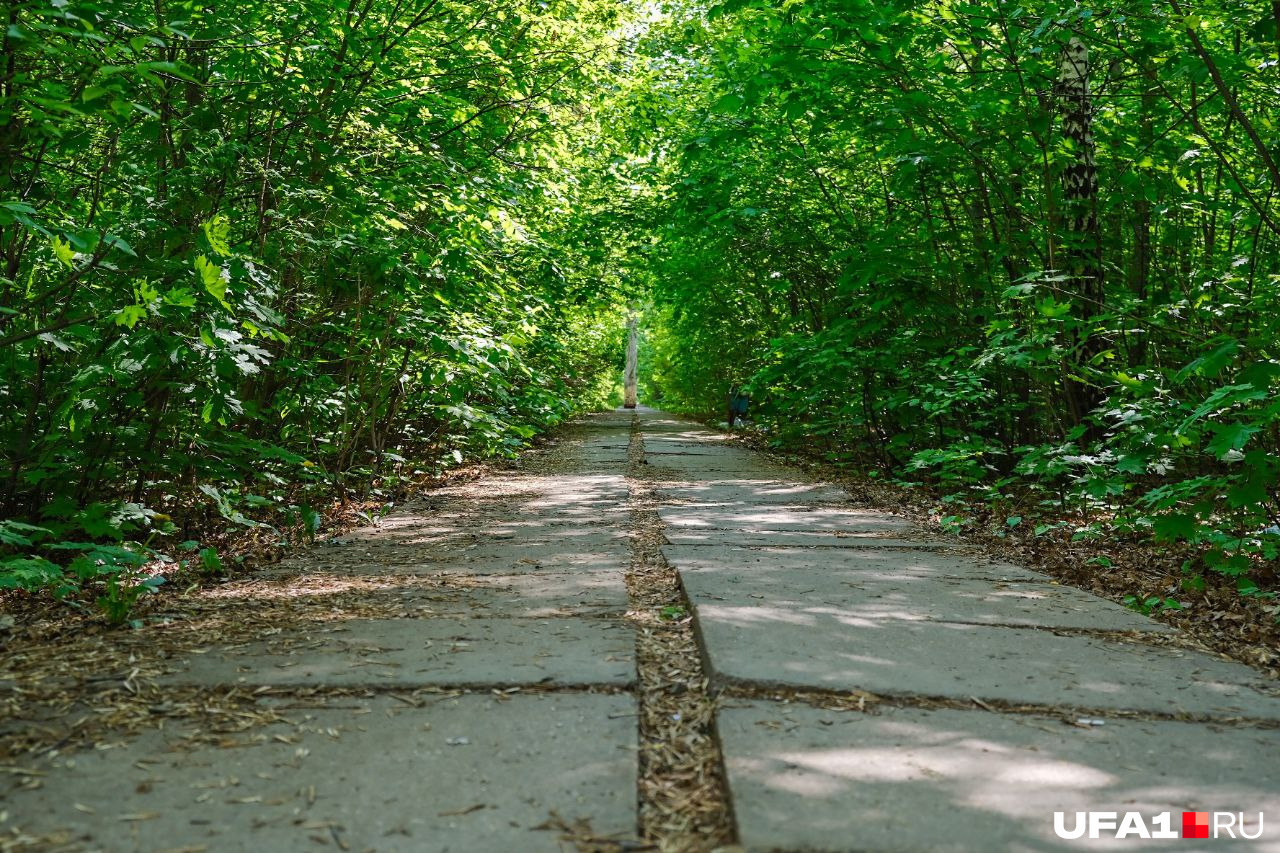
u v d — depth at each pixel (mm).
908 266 8188
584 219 14117
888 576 4645
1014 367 7836
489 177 8148
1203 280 6086
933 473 8391
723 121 10031
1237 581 4441
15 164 4375
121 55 3963
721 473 10312
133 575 4141
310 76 5918
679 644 3383
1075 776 2160
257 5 5789
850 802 1980
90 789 1987
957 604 4043
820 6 6266
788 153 9781
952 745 2340
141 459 4609
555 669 2920
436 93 7430
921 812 1939
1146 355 7348
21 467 4305
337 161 6145
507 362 7613
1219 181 6766
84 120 4203
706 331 20328
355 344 6719
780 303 15844
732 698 2676
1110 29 5906
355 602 3896
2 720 2385
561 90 9188
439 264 6348
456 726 2414
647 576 4652
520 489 8531
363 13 6148
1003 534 6141
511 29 8273
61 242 3357
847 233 9961
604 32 9422
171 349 4043
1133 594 4422
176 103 5477
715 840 1852
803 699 2674
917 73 6707
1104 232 7512
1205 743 2408
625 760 2213
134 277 4039
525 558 5043
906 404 9070
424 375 7344
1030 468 5562
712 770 2234
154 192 5062
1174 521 4160
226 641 3213
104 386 4355
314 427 7434
